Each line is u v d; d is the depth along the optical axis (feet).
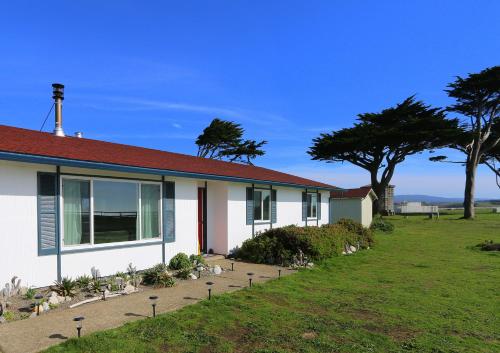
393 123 117.80
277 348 16.03
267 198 49.49
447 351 16.28
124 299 22.80
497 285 29.22
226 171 44.80
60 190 25.40
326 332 18.07
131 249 30.27
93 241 27.58
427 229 86.63
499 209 165.48
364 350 16.08
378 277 31.94
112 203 29.14
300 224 57.52
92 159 26.23
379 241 61.46
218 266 33.04
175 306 21.49
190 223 36.22
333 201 86.33
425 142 115.34
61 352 14.97
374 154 122.42
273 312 20.86
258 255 38.45
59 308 20.66
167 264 33.30
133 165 28.68
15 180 23.09
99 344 15.61
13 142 24.94
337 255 42.39
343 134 118.32
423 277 32.09
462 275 33.14
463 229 86.43
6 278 22.48
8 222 22.70
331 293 25.93
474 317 21.11
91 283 24.91
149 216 32.24
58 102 37.99
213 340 16.63
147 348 15.57
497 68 109.29
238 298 23.65
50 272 24.62
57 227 25.08
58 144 29.37
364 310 21.95
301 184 54.95
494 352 16.34
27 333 16.88
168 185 33.91
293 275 31.71
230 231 41.83
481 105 121.60
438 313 21.70
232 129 148.66
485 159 153.28
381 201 129.39
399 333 18.29
